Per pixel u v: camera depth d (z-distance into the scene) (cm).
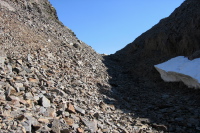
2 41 1242
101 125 806
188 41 2153
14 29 1581
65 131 640
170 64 1931
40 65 1238
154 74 2139
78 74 1517
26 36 1608
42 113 700
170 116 1142
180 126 1002
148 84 1961
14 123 560
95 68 1997
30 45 1472
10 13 1956
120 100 1353
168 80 1870
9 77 849
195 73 1541
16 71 969
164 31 2958
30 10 2625
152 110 1258
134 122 990
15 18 1898
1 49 1128
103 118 898
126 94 1589
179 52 2239
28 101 729
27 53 1296
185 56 2027
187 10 3117
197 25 2308
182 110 1223
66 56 1792
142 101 1455
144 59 2750
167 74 1877
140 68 2492
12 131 522
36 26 2134
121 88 1720
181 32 2491
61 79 1200
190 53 2047
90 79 1567
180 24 2739
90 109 953
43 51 1506
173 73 1772
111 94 1428
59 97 910
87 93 1199
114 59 3403
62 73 1334
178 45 2314
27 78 957
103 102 1188
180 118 1084
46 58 1419
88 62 2042
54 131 614
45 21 2612
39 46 1572
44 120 652
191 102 1363
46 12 3200
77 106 905
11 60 1050
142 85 1953
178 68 1758
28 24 1998
